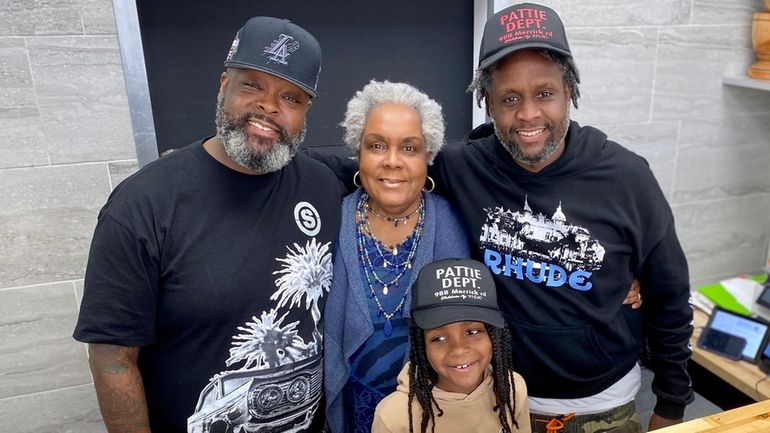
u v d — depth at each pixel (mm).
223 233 1148
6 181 1682
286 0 1924
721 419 1080
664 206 1345
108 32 1648
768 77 2133
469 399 1228
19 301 1790
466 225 1409
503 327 1191
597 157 1299
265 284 1174
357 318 1304
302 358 1247
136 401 1129
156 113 1908
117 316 1082
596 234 1302
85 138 1711
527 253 1334
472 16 2125
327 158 1552
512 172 1324
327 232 1303
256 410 1216
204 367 1165
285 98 1140
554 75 1208
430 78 2152
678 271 1381
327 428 1421
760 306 2178
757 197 2492
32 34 1598
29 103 1644
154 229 1098
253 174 1188
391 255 1340
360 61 2061
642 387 2207
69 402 1929
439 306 1171
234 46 1153
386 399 1262
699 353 2068
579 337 1340
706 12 2143
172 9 1829
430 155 1333
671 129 2266
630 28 2076
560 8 1981
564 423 1409
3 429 1892
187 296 1124
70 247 1786
